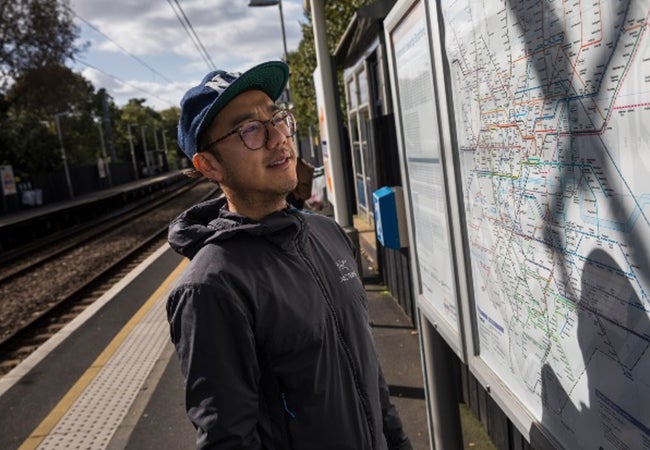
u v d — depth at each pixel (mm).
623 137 975
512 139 1388
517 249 1443
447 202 1896
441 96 1821
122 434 3818
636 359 1023
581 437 1255
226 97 1484
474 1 1493
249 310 1403
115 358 5281
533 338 1433
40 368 5305
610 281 1067
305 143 25203
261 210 1591
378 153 5402
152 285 8273
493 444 3102
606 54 990
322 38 4512
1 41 29969
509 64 1346
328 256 1643
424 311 2426
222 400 1339
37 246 16406
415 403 3680
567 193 1174
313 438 1454
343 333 1543
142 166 66062
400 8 2178
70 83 33375
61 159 36281
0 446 3926
